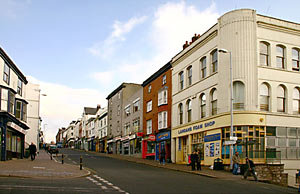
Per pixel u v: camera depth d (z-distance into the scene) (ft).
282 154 87.45
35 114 180.65
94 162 114.21
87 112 344.49
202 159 100.58
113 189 47.57
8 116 95.76
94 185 51.16
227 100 88.89
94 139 286.66
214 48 97.30
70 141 457.68
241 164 77.56
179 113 120.37
